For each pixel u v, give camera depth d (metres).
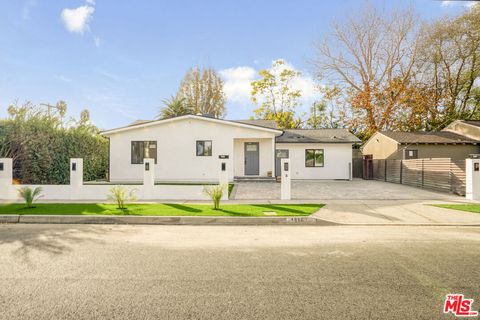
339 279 3.87
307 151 22.30
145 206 9.55
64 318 2.84
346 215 8.43
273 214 8.28
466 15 26.20
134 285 3.65
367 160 23.03
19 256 4.80
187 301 3.22
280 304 3.16
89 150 17.95
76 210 8.75
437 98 29.61
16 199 11.45
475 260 4.66
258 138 19.31
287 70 37.75
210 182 17.78
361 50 31.44
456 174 12.70
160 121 17.91
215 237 6.21
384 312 2.99
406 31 29.34
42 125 13.52
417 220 7.94
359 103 30.59
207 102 39.41
